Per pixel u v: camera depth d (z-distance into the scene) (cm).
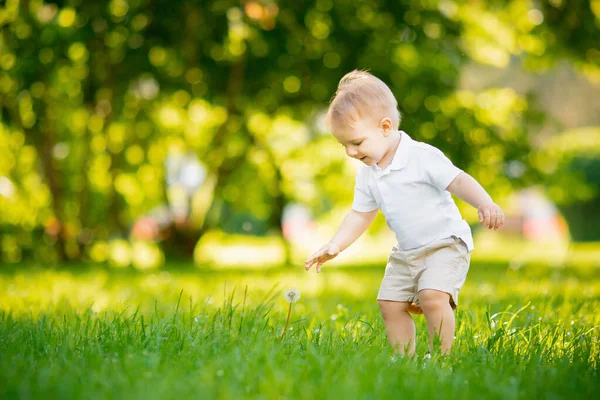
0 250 1755
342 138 442
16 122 1512
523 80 2627
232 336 412
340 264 1877
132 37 1350
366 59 1375
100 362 350
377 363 353
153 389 290
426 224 437
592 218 2669
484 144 1497
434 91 1428
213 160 1691
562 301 713
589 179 2427
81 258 1723
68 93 1477
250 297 785
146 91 1591
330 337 417
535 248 2748
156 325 446
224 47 1387
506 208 1692
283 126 1752
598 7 1377
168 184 1817
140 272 1362
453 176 432
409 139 448
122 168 1717
